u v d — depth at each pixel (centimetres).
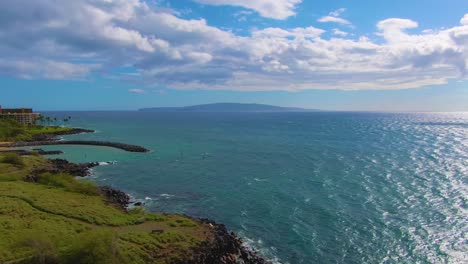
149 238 3950
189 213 5622
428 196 6244
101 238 3288
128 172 8975
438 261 3922
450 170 8438
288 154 11662
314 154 11500
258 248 4347
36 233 3488
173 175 8569
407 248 4241
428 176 7806
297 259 4075
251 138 17400
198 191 7012
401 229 4778
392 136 17450
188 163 10250
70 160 10756
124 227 4438
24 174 7600
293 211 5641
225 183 7650
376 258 4047
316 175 8212
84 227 4209
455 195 6262
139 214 5031
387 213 5422
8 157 8550
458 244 4294
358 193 6575
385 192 6581
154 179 8138
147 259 3462
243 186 7338
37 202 4966
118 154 12012
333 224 5047
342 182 7462
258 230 4906
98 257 3067
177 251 3734
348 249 4281
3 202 4775
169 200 6381
